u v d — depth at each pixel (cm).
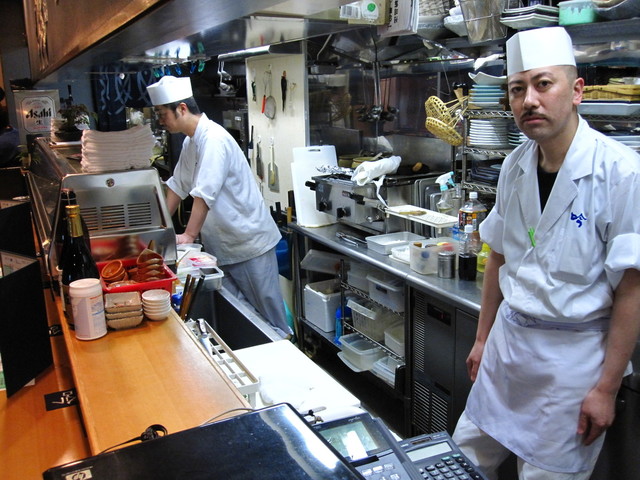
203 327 157
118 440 94
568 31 225
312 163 354
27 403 132
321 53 351
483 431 184
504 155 255
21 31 575
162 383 113
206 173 288
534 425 169
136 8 91
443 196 292
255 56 396
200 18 96
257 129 424
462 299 224
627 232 149
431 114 272
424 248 253
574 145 156
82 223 150
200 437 67
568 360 162
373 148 376
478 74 244
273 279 329
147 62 250
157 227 177
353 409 109
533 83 153
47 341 146
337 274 342
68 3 160
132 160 181
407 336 264
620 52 224
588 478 178
